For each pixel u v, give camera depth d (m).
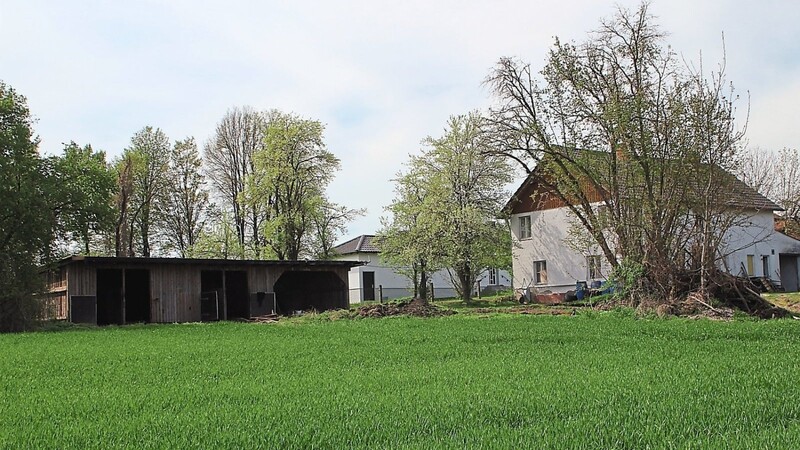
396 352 15.74
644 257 27.98
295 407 8.62
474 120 48.16
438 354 15.19
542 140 36.97
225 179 57.59
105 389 10.78
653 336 18.28
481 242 49.69
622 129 30.22
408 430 7.21
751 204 30.69
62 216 38.66
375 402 8.83
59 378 12.26
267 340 20.25
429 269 51.69
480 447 6.36
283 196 54.31
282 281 50.19
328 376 11.70
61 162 39.56
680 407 7.93
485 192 51.66
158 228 57.84
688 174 27.67
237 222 57.66
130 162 55.38
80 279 36.78
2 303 32.34
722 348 14.96
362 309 34.44
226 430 7.44
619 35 32.97
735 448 6.12
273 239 53.25
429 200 50.56
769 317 24.92
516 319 25.75
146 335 24.19
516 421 7.59
